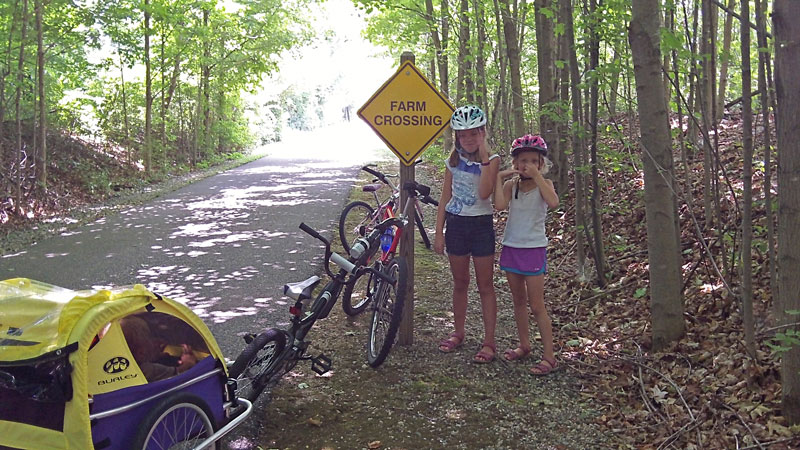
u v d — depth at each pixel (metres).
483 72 12.84
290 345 4.27
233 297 6.54
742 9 3.76
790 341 3.27
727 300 5.16
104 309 2.75
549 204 4.57
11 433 2.72
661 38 4.68
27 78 12.73
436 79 22.86
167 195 14.48
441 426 3.96
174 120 22.61
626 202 8.30
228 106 26.19
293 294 4.27
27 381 2.72
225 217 11.33
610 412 4.14
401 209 5.21
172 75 21.34
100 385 2.73
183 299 6.48
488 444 3.75
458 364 4.90
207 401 3.23
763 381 4.01
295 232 9.92
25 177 12.23
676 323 4.81
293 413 4.13
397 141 5.09
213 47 22.22
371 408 4.20
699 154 8.48
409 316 5.24
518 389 4.49
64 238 9.61
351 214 8.86
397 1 14.62
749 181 3.92
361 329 5.67
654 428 3.85
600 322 5.67
